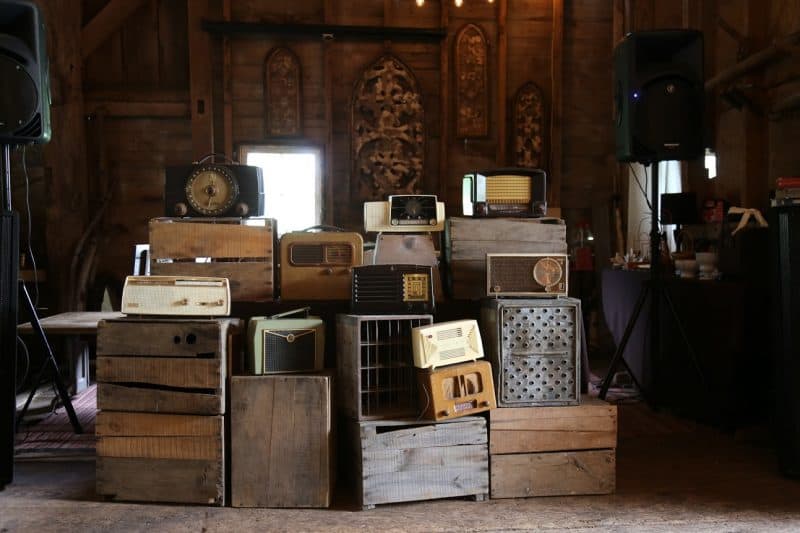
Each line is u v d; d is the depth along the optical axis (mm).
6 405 2721
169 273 2896
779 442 2812
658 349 3834
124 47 5762
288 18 5820
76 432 3477
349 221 5926
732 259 3535
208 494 2475
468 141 6012
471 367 2543
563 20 6016
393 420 2502
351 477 2607
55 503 2512
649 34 3650
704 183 4945
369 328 2709
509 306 2627
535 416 2582
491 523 2318
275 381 2465
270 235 2951
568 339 2658
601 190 6129
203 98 5691
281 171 5906
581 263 5871
